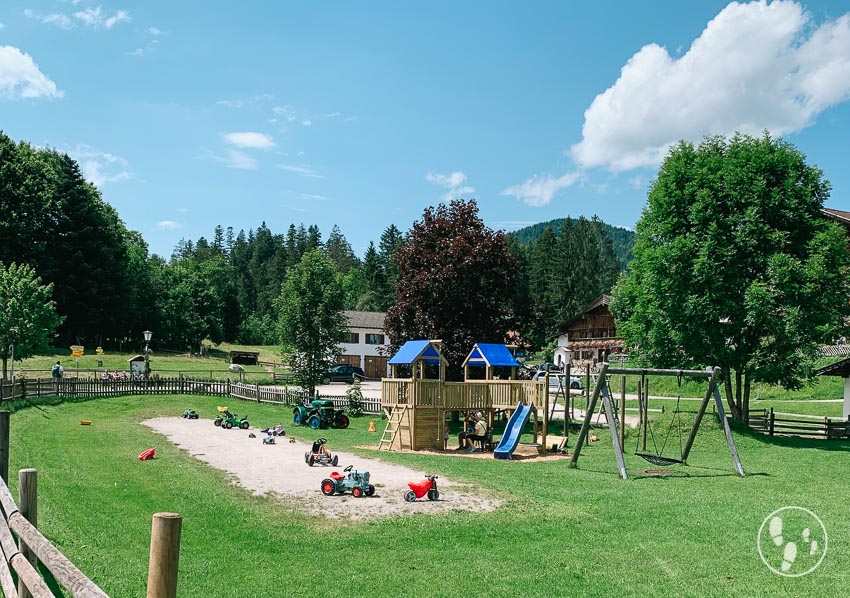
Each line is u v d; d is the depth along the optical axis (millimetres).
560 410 44281
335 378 74625
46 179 77188
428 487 15133
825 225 32531
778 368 31109
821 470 22719
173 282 105875
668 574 10141
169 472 18172
